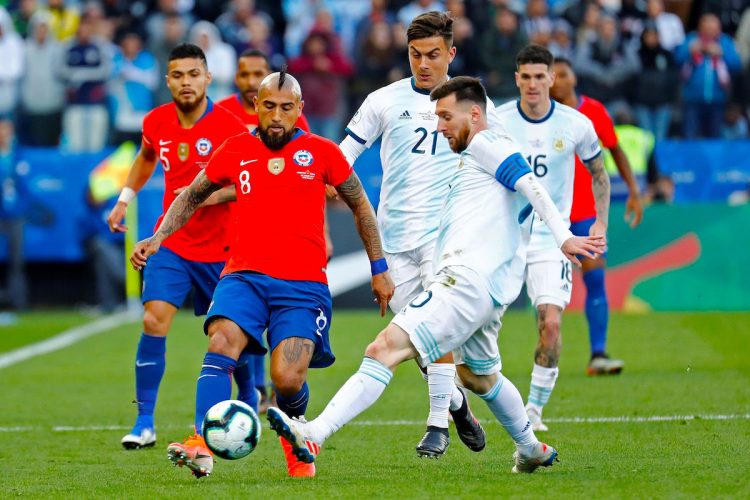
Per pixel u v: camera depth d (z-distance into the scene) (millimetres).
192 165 28812
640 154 57531
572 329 51125
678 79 63500
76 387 39812
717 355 43875
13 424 32406
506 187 22016
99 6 68875
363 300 57938
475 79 22453
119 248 60688
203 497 20578
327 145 22984
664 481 21406
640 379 38094
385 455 26094
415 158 27156
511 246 22016
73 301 63375
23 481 23625
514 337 49188
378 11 65125
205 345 49406
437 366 25047
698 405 32656
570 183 31328
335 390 37906
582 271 39531
